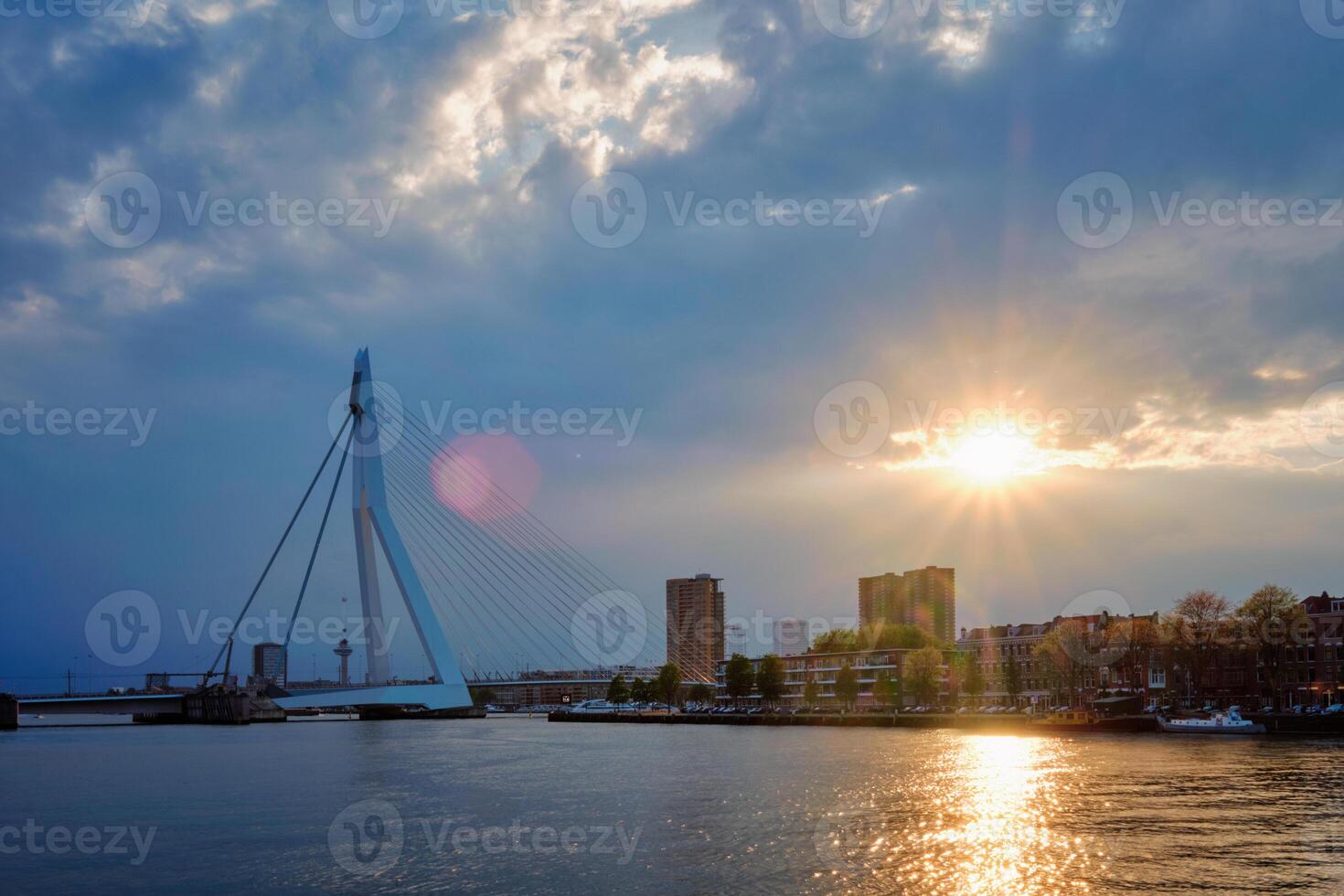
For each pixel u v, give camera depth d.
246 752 144.12
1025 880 55.69
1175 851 61.81
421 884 56.38
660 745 149.00
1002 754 121.81
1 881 58.72
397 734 193.75
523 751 140.62
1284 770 100.75
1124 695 186.00
